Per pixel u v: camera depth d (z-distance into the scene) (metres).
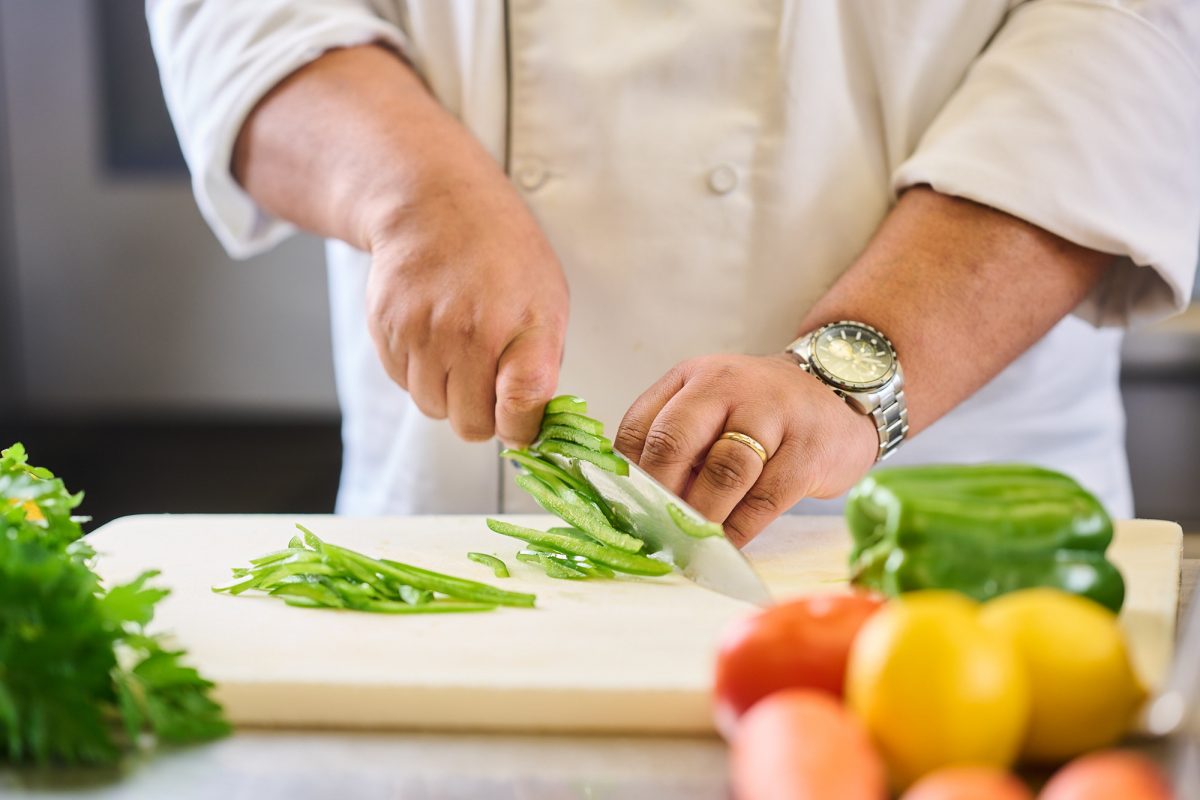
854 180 1.44
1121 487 1.61
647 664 0.88
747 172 1.45
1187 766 0.73
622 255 1.47
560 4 1.45
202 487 3.31
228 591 1.06
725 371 1.16
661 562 1.11
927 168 1.31
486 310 1.21
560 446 1.15
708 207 1.45
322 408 3.93
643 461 1.12
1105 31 1.33
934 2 1.39
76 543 0.95
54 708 0.75
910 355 1.24
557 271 1.28
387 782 0.77
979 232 1.29
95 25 3.71
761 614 0.75
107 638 0.77
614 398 1.51
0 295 3.89
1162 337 2.89
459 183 1.30
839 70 1.42
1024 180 1.28
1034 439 1.52
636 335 1.49
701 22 1.42
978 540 0.89
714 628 0.97
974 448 1.50
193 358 3.93
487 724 0.85
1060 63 1.33
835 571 1.14
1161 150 1.33
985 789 0.54
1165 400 2.90
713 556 1.05
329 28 1.44
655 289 1.48
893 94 1.42
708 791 0.75
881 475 0.95
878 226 1.45
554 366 1.19
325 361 3.89
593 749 0.82
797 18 1.39
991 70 1.36
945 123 1.37
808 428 1.14
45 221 3.85
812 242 1.44
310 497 3.24
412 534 1.26
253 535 1.25
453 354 1.22
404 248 1.27
